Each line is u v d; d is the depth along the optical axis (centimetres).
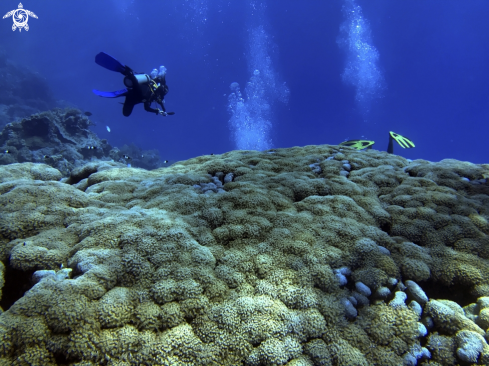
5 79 3200
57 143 1320
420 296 197
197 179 327
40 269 190
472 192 293
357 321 179
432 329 185
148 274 181
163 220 225
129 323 159
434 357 172
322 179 320
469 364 164
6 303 187
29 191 255
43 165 403
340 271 199
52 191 263
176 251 196
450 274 215
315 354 158
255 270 195
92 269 175
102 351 144
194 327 162
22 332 141
